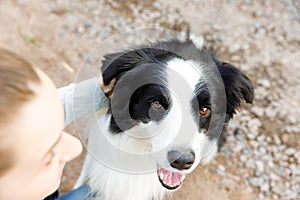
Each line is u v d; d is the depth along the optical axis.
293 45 4.22
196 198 3.02
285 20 4.43
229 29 4.19
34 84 0.72
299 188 3.22
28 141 0.72
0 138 0.67
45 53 3.53
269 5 4.53
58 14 3.84
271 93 3.72
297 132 3.51
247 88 2.33
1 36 3.52
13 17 3.68
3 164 0.72
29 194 0.85
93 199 2.50
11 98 0.67
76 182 2.73
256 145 3.36
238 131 3.40
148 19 4.07
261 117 3.52
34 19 3.73
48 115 0.75
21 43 3.53
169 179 2.09
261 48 4.10
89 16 3.91
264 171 3.26
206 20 4.22
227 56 3.96
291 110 3.63
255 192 3.17
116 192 2.38
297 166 3.32
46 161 0.83
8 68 0.68
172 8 4.22
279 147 3.39
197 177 3.11
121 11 4.05
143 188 2.39
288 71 3.95
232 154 3.28
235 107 2.37
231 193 3.12
